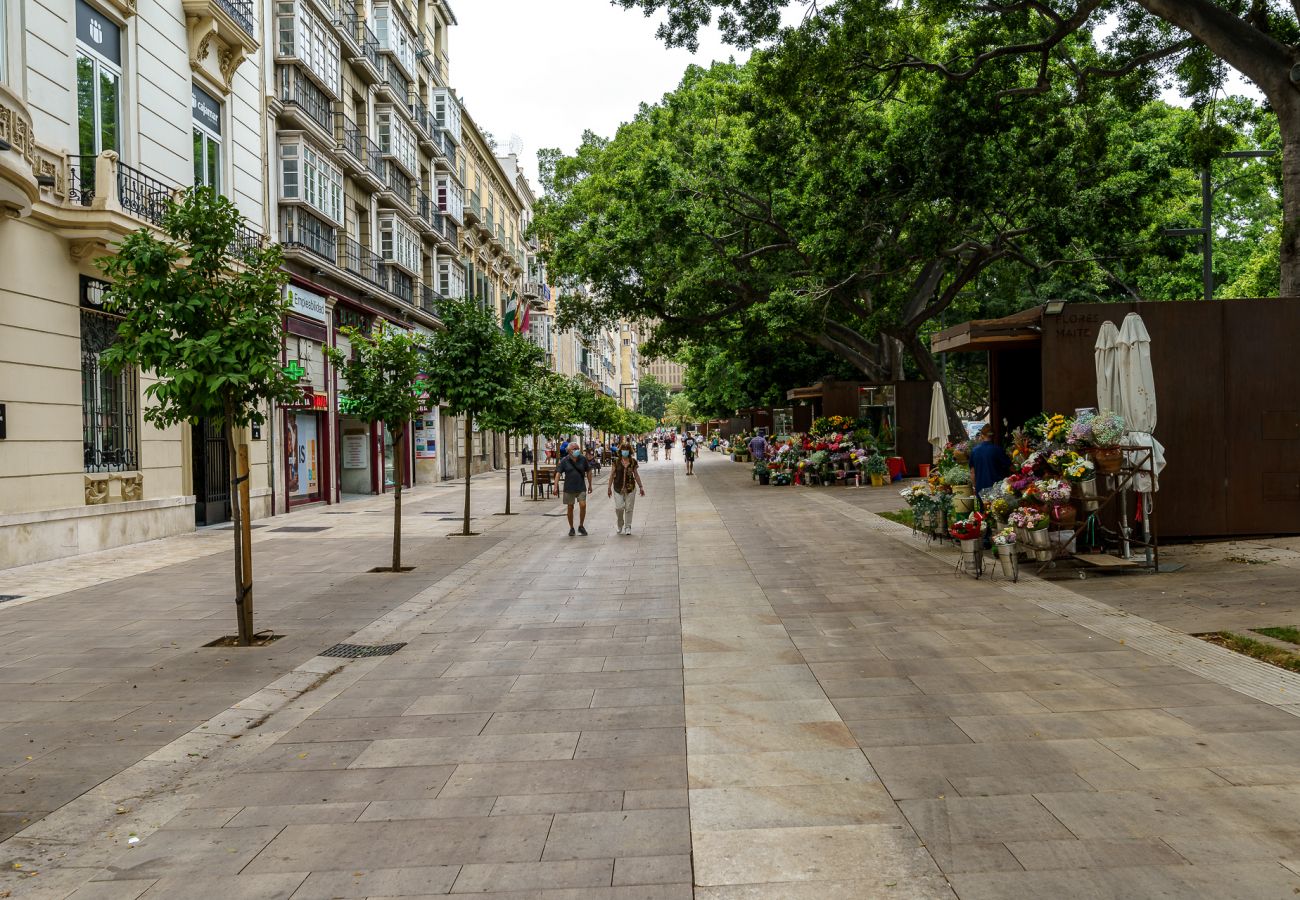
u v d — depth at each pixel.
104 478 14.46
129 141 15.24
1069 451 9.94
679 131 25.95
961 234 18.17
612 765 4.66
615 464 16.06
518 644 7.64
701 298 25.53
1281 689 5.48
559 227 33.59
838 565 11.30
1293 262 11.20
